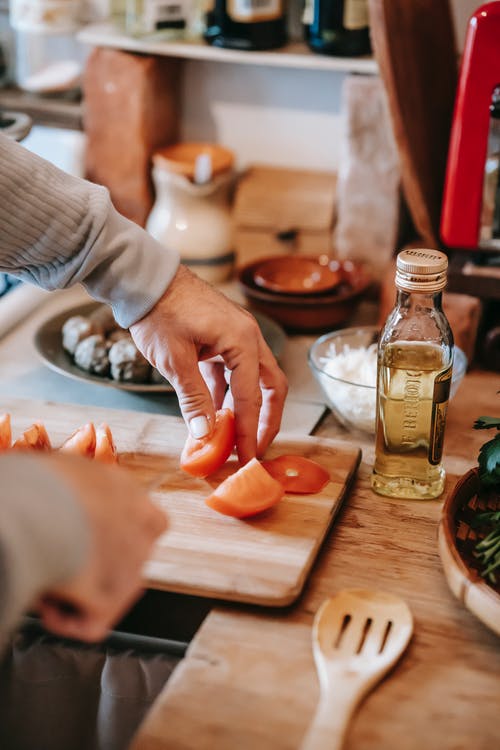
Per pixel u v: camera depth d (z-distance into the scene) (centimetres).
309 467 104
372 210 154
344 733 70
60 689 96
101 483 56
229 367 100
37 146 169
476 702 76
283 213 160
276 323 139
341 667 77
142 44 155
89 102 160
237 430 102
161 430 114
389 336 97
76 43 169
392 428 100
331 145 167
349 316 147
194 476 103
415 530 98
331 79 162
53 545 50
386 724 74
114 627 93
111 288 100
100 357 128
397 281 94
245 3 149
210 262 158
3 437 103
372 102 147
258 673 78
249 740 72
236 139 172
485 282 130
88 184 101
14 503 50
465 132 123
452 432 119
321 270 153
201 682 77
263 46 152
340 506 102
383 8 118
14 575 48
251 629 84
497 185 125
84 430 105
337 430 120
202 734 72
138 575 57
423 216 137
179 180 153
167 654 96
